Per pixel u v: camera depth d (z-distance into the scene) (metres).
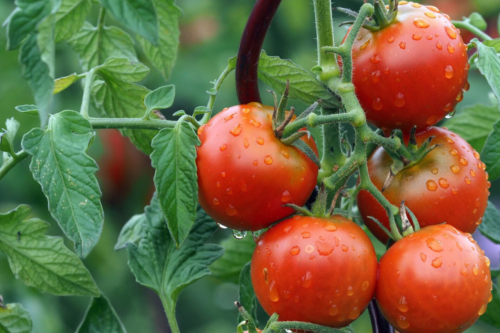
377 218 0.93
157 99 0.93
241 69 0.92
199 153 0.90
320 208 0.90
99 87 1.00
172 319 0.96
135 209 1.66
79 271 0.95
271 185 0.89
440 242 0.88
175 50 0.99
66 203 0.88
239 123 0.90
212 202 0.90
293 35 1.77
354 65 0.92
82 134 0.90
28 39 0.81
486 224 1.02
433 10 0.93
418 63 0.90
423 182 0.92
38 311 1.29
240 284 0.99
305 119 0.89
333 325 0.89
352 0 1.74
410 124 0.92
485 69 0.91
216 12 1.82
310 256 0.88
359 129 0.89
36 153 0.89
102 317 0.97
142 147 1.02
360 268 0.88
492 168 0.98
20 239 0.95
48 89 0.81
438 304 0.88
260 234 0.93
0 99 1.38
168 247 0.98
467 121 1.06
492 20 1.80
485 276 0.89
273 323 0.88
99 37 1.02
